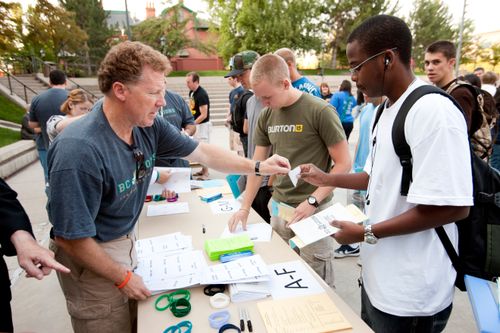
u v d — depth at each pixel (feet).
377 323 4.03
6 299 3.63
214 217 6.55
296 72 8.18
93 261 3.61
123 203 3.96
